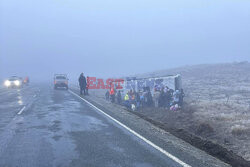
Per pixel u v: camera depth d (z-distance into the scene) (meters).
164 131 9.89
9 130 9.29
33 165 5.67
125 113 14.28
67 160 6.00
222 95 24.08
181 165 5.73
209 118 13.65
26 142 7.61
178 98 17.97
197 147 8.06
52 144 7.40
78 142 7.64
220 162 6.22
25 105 17.08
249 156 8.03
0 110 14.78
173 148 7.16
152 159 6.12
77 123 10.71
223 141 9.88
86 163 5.80
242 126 11.05
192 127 12.41
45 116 12.50
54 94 26.64
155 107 19.33
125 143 7.57
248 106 16.89
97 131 9.19
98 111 14.41
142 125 10.69
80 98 22.28
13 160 6.00
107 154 6.48
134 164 5.76
